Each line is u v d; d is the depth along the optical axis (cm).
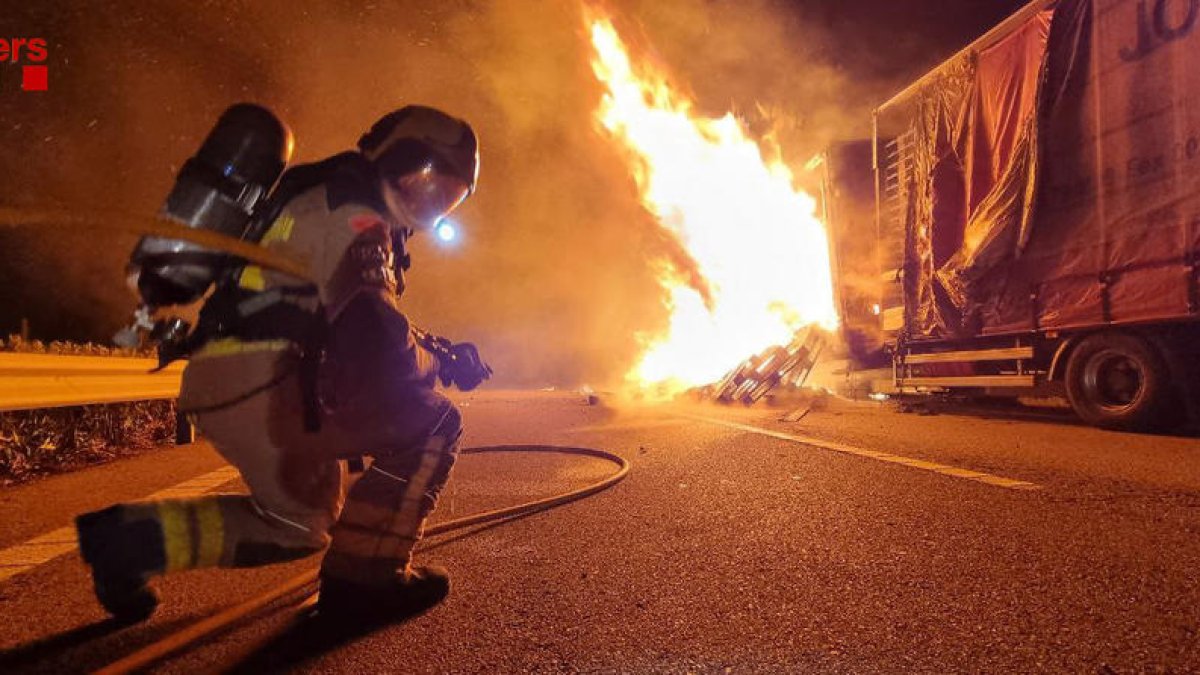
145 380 715
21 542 333
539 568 269
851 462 492
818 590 237
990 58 805
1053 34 720
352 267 189
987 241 798
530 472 495
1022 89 760
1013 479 419
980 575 247
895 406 1055
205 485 484
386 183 196
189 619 225
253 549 193
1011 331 789
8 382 513
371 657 193
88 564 190
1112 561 259
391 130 201
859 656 187
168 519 186
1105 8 676
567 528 330
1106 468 458
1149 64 639
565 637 204
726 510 357
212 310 186
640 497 395
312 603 231
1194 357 653
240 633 210
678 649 194
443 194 204
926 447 567
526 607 228
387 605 220
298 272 172
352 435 197
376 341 195
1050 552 271
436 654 194
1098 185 688
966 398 945
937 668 179
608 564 273
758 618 215
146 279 179
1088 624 203
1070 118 712
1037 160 740
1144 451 541
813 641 197
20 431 548
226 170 181
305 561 289
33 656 198
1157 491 382
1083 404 729
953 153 868
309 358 184
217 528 189
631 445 628
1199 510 336
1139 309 655
